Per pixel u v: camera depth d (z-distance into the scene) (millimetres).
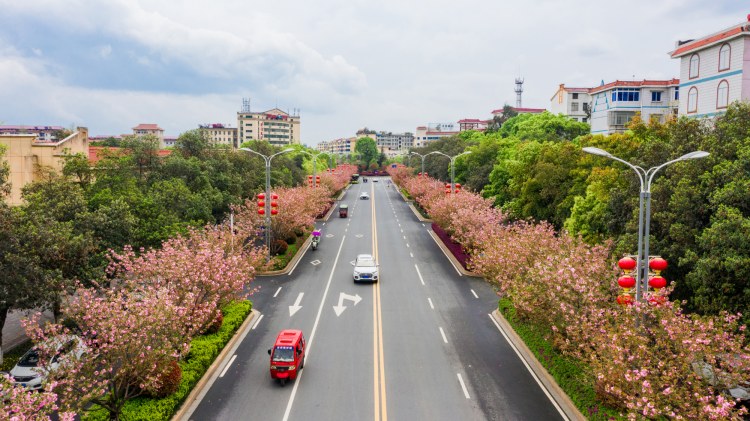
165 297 17156
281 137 186250
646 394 12758
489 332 25156
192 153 48625
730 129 22672
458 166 71250
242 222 40625
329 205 76375
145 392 16969
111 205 25516
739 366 13172
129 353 15273
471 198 45562
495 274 25250
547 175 38812
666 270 21969
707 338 14039
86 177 30484
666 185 22516
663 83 59844
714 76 36844
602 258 20344
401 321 26797
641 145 28000
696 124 24750
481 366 21047
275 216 40500
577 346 17672
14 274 18453
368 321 26797
